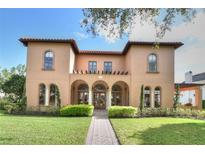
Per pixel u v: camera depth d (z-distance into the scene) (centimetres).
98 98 3023
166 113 2267
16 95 3241
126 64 3072
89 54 3173
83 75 2680
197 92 2959
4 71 3753
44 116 2203
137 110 2244
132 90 2669
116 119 1970
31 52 2653
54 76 2648
